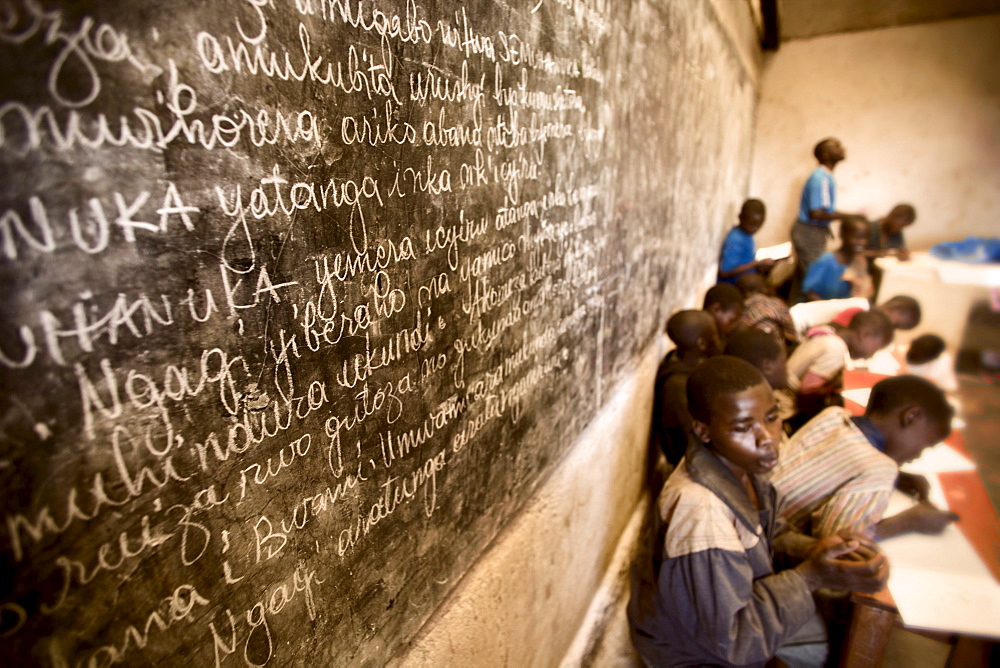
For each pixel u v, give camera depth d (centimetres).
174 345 54
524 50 123
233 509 64
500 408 136
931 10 636
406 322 94
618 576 257
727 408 151
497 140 117
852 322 320
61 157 43
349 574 88
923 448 186
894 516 172
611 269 215
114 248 47
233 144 57
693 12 319
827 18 675
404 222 89
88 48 43
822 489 185
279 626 74
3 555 43
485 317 122
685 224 377
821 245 570
